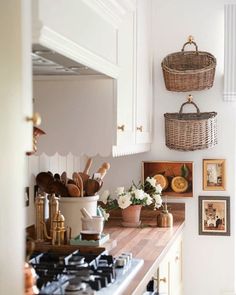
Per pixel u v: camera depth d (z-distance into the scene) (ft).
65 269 7.88
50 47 6.61
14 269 6.08
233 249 13.88
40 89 10.28
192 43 13.85
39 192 10.60
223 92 13.74
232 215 13.91
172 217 13.03
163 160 14.08
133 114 11.72
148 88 13.44
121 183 14.20
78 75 9.96
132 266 8.86
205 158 13.96
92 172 14.20
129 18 11.27
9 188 5.95
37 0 6.26
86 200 10.28
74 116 10.24
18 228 6.13
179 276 13.16
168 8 14.06
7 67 5.85
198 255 13.96
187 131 13.46
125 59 10.92
